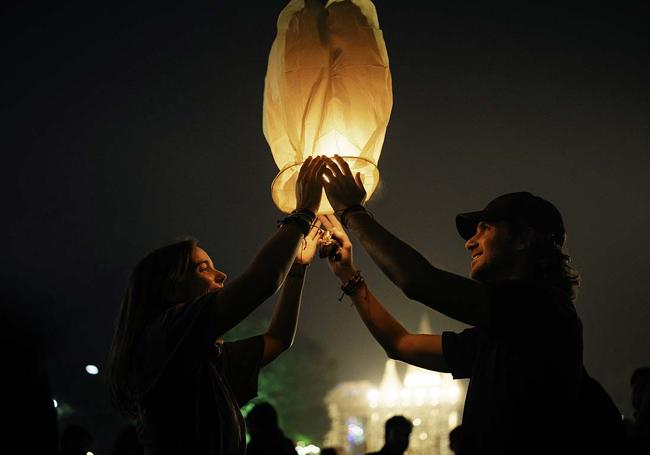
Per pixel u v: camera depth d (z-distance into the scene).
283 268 2.47
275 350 3.03
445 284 2.27
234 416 2.55
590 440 2.25
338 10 3.05
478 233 2.63
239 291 2.39
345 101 2.93
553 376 2.22
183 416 2.38
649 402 3.22
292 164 2.96
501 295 2.26
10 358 1.75
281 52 3.03
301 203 2.65
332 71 2.96
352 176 2.64
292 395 30.36
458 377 2.82
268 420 4.93
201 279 2.76
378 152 2.99
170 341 2.39
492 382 2.30
